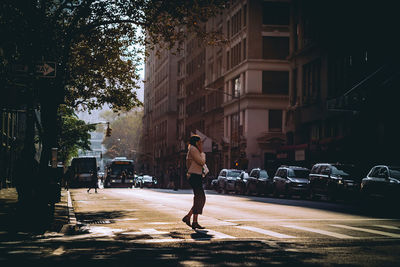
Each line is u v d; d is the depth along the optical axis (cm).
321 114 4272
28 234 1112
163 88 11212
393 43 3231
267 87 5762
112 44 2345
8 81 1606
